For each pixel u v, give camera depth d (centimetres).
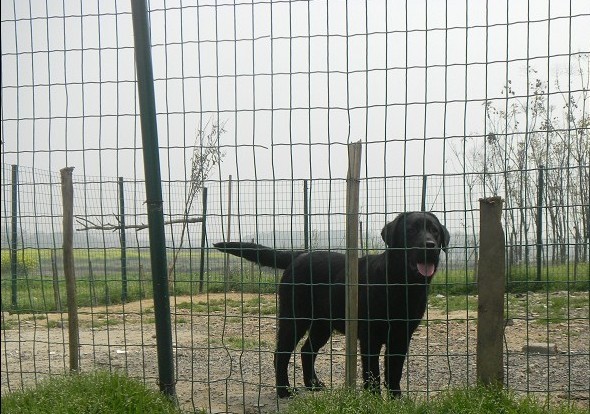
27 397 309
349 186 299
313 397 297
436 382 412
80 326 639
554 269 780
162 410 298
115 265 660
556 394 368
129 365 470
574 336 553
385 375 352
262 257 387
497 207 284
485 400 273
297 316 387
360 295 354
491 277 285
